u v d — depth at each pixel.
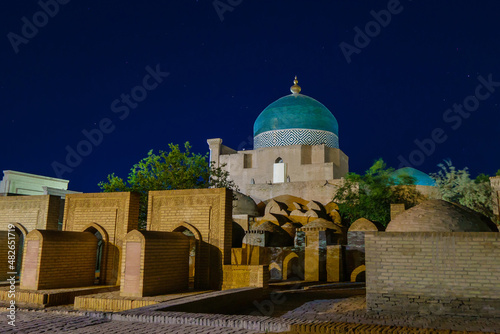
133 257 8.71
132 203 11.05
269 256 17.50
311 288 12.73
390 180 23.73
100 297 8.45
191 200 10.62
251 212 24.95
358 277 15.91
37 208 12.50
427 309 6.34
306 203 26.09
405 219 7.88
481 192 21.20
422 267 6.48
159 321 5.59
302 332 4.92
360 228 16.97
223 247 10.05
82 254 10.52
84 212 11.52
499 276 6.09
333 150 29.42
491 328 5.34
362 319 6.03
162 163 17.55
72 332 4.95
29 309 8.06
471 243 6.31
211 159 30.72
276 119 30.22
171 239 9.44
